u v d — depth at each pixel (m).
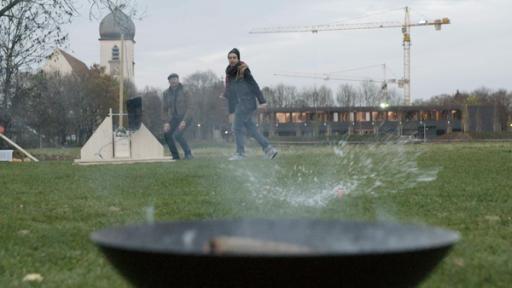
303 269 1.55
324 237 2.06
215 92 68.88
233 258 1.54
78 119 51.25
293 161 10.48
